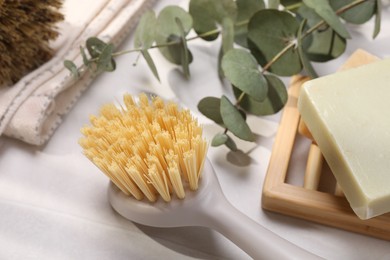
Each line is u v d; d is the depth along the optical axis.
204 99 0.36
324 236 0.34
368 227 0.33
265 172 0.36
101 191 0.36
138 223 0.35
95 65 0.39
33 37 0.37
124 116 0.32
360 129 0.32
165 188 0.31
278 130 0.36
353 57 0.38
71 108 0.39
